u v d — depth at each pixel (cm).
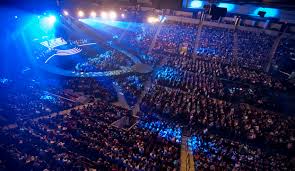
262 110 2745
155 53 4294
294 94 3153
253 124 2323
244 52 4200
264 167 1712
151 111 2483
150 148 1817
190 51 4312
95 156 1672
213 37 4603
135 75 3353
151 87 2948
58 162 1538
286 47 4162
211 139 2025
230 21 4791
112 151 1698
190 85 3084
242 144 1991
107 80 3109
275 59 3969
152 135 1967
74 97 2634
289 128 2303
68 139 1755
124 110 2444
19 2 3669
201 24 4941
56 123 1972
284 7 4288
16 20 3644
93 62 3594
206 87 3042
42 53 3541
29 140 1711
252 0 4438
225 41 4478
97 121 2053
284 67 3806
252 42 4391
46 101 2408
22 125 1902
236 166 1694
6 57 3259
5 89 2570
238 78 3425
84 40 4259
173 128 2134
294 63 3794
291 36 4347
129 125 2161
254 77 3462
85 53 3862
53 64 3406
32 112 2150
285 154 1988
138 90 2912
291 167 1780
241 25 4741
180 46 4406
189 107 2508
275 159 1834
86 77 3125
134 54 4144
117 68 3488
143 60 3900
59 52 3656
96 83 2981
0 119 2017
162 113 2445
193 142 2011
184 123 2325
